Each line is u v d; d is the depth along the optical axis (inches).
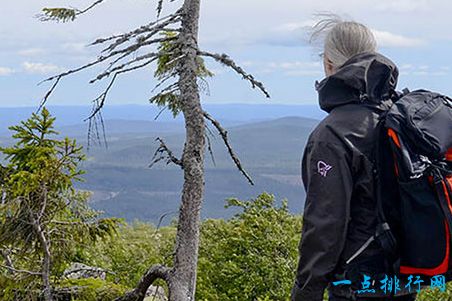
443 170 139.2
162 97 224.7
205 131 210.5
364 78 147.2
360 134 144.1
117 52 200.7
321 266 142.3
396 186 142.5
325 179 141.9
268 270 307.1
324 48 159.6
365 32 155.1
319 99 153.3
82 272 296.7
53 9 216.8
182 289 208.2
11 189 241.0
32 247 244.4
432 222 138.0
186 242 209.8
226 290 307.3
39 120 243.3
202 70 229.1
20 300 243.0
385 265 142.6
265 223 322.0
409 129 140.5
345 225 140.6
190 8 211.8
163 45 231.1
